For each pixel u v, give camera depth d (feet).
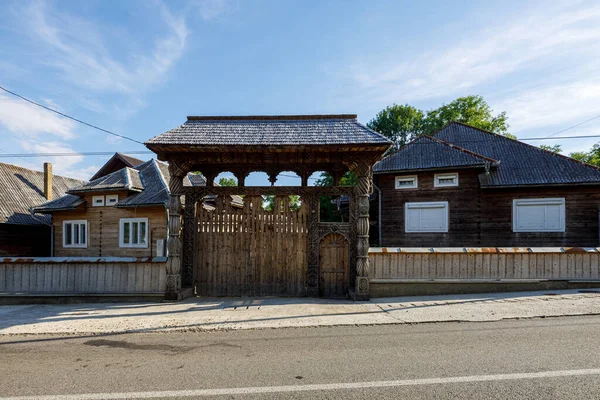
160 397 12.53
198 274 33.81
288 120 34.40
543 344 17.80
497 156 54.54
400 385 13.26
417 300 29.81
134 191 52.95
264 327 22.16
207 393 12.82
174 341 19.48
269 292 33.50
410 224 52.29
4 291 31.45
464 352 16.84
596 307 25.29
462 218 50.26
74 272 31.71
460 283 32.14
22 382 14.02
